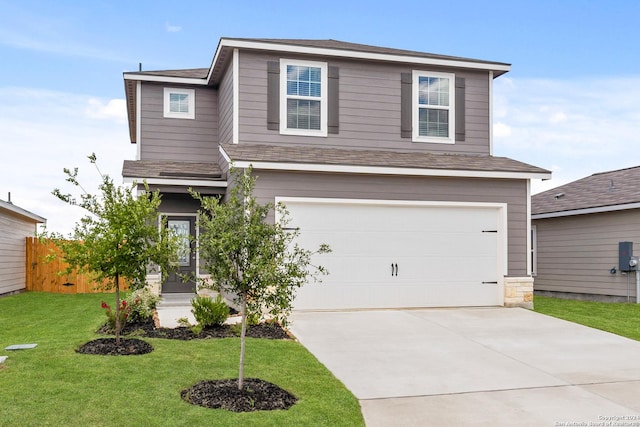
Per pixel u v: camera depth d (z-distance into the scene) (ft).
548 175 43.55
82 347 26.13
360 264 40.88
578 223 56.95
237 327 31.22
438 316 38.88
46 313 42.06
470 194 43.04
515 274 43.68
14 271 57.98
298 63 45.75
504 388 23.31
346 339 31.42
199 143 53.26
